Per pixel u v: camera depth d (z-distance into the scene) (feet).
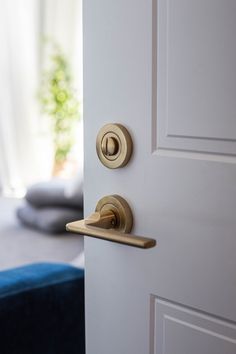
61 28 14.92
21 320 4.63
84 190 2.97
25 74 15.28
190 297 2.61
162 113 2.60
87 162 2.93
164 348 2.78
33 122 15.62
